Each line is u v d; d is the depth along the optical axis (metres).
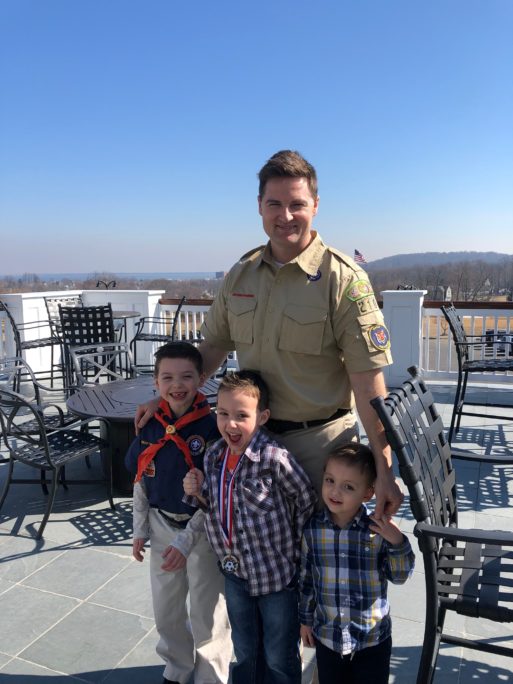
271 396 1.71
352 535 1.57
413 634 2.25
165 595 1.92
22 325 7.22
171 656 1.96
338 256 1.64
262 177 1.63
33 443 3.19
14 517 3.36
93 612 2.44
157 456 1.90
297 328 1.62
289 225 1.60
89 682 2.03
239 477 1.62
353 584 1.56
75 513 3.41
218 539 1.67
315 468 1.72
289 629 1.66
